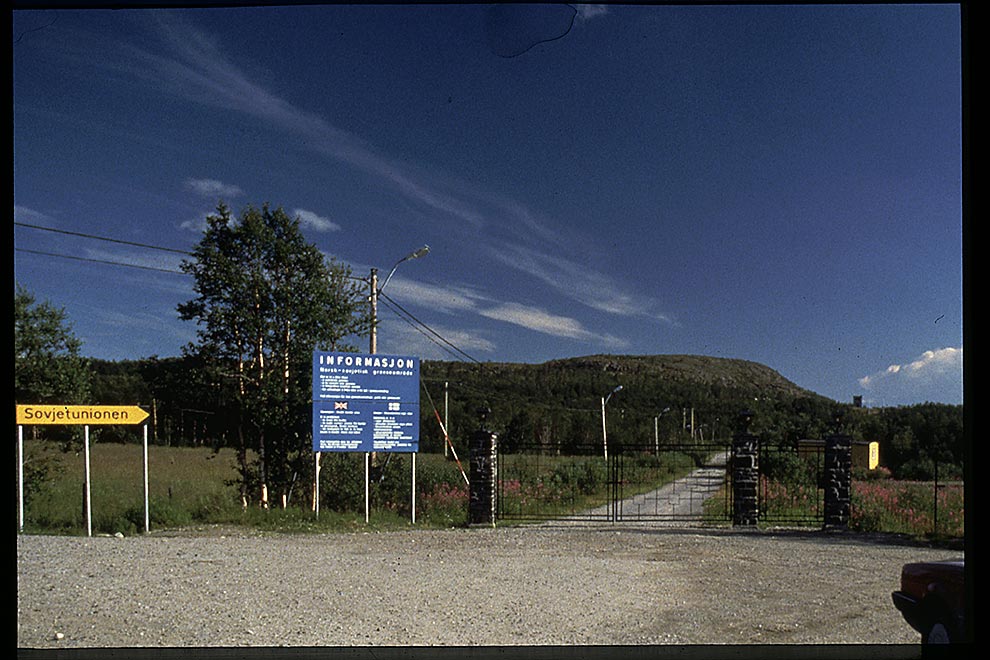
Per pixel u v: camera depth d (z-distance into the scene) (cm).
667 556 1146
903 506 1672
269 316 1756
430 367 6794
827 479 1481
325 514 1533
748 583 948
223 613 759
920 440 3441
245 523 1468
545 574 990
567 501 2159
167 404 1836
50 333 1625
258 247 1753
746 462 1555
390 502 1744
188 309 1750
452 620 750
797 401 5491
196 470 2617
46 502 1578
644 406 6888
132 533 1349
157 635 680
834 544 1278
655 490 2766
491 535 1380
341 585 898
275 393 1712
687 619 771
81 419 1327
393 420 1546
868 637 710
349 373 1523
